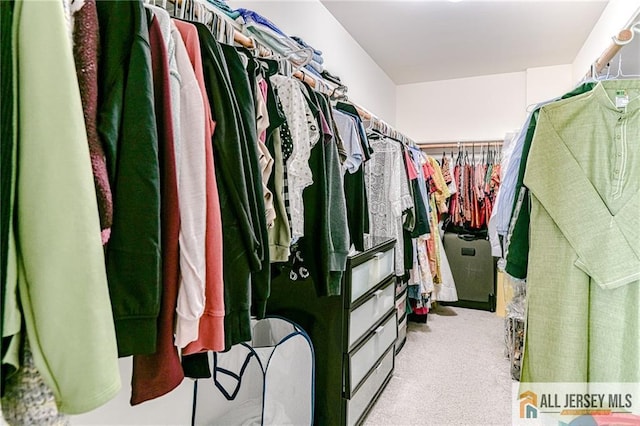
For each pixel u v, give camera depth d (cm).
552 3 249
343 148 141
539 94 360
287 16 219
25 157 47
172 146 66
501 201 135
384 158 242
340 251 125
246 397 151
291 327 156
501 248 167
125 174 57
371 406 185
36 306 47
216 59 81
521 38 300
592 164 106
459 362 244
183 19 89
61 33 50
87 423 101
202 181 71
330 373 160
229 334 78
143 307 58
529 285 113
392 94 410
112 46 59
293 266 133
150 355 64
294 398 142
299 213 113
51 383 48
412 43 315
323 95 138
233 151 79
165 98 66
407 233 268
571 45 310
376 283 192
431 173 322
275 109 107
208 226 72
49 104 48
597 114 106
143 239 58
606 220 102
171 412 130
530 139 119
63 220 47
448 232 379
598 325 103
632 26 142
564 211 106
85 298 48
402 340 270
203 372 89
